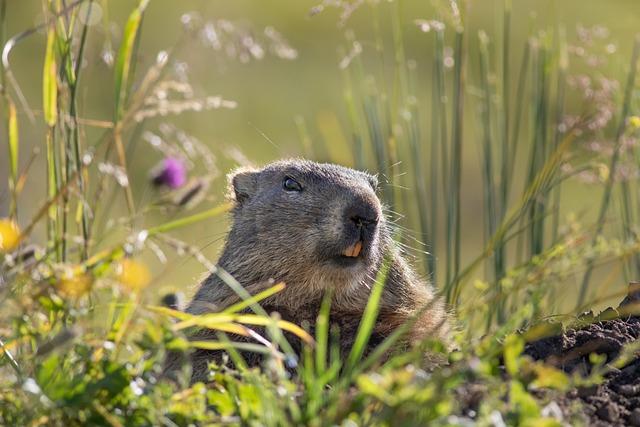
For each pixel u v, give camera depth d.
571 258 8.66
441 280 20.02
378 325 9.95
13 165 9.48
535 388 6.75
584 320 8.32
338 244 9.98
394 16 13.88
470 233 28.75
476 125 14.48
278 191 10.66
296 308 10.34
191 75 13.45
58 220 9.34
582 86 13.05
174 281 16.19
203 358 9.39
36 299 7.24
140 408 6.59
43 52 31.59
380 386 6.02
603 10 26.28
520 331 8.75
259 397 6.48
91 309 7.73
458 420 5.99
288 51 13.35
